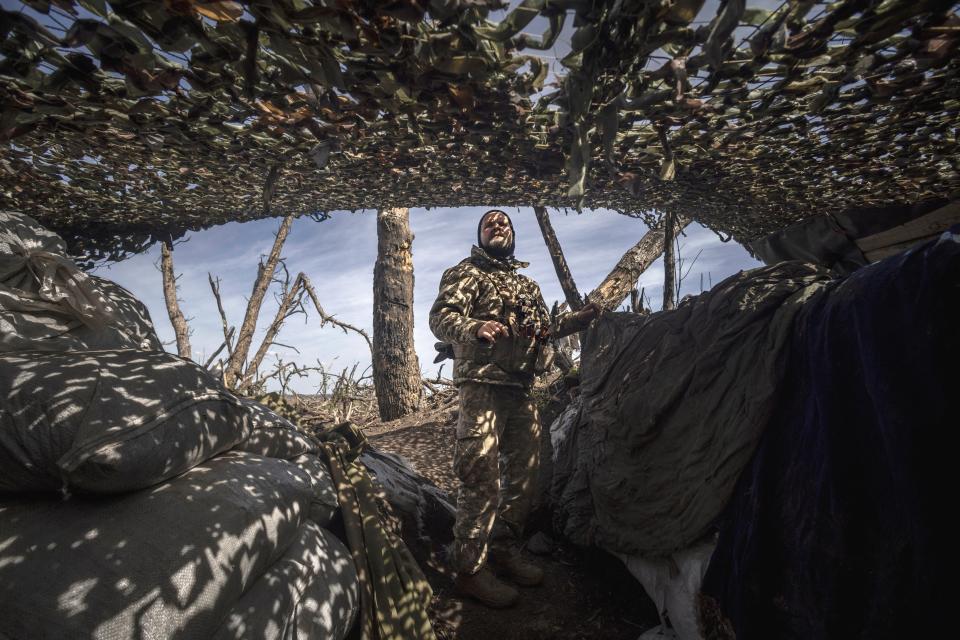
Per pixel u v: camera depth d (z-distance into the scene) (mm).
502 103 1105
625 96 999
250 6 766
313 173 1809
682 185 1943
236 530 1405
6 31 765
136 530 1278
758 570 1511
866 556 1261
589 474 2479
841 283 1617
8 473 1281
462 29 817
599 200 2354
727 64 884
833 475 1354
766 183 1909
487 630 2238
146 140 1416
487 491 2365
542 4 779
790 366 1699
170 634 1169
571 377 3443
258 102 1080
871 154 1599
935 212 1984
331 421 5805
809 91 1065
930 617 1092
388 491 2854
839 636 1283
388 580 2004
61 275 1804
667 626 2029
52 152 1821
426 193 2207
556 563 2721
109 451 1249
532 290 2695
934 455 1114
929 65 956
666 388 2084
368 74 945
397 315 5914
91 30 776
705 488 1829
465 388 2451
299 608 1566
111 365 1475
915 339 1201
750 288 2002
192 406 1550
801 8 733
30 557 1187
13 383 1316
